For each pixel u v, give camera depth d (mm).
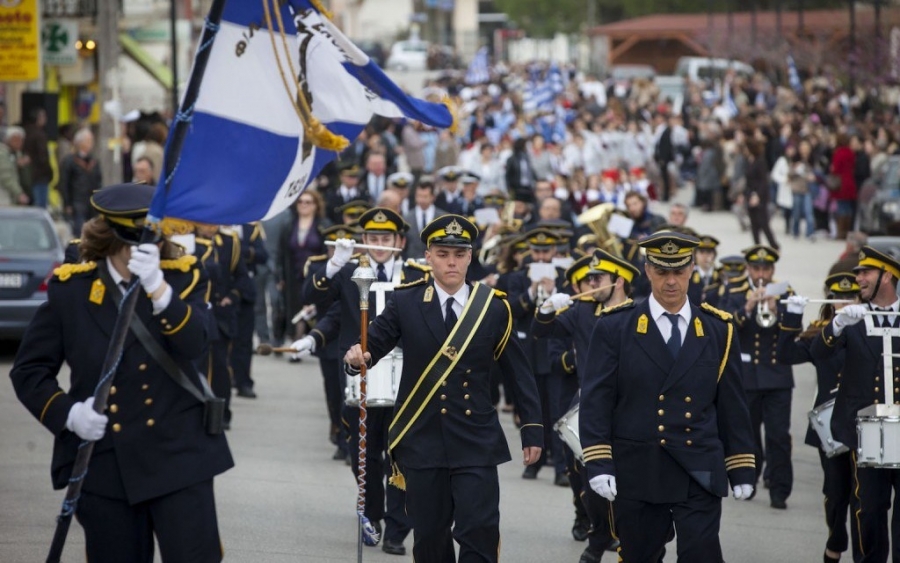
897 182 61438
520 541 22328
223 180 14375
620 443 16359
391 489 20984
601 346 16500
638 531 16359
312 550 20922
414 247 35156
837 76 109062
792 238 70000
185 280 13758
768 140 78250
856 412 19500
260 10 14656
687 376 16219
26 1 53344
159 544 13625
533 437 16922
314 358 41406
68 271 13648
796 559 22031
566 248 32344
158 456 13469
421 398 16688
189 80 13914
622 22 169250
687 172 95000
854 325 19625
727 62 128625
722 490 16109
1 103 64938
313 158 15414
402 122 81688
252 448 28625
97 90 77062
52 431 13359
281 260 40125
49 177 55875
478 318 16766
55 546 13164
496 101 123688
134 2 78000
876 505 19031
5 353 39688
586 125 84062
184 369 13688
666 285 16312
